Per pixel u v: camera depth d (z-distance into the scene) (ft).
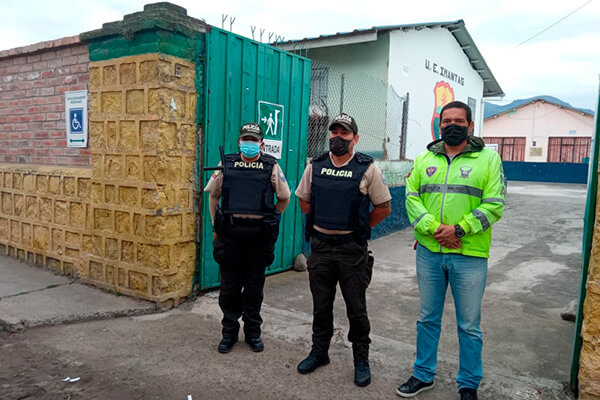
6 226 19.62
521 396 9.51
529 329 13.56
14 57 19.08
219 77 15.30
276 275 18.74
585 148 106.22
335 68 30.53
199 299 15.15
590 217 9.24
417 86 36.19
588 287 8.55
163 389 9.57
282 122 18.10
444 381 10.14
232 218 10.87
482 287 9.04
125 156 14.47
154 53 13.51
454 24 38.52
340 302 15.53
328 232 10.02
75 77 16.75
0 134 20.27
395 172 30.94
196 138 14.90
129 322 13.17
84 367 10.44
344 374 10.38
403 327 13.65
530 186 75.05
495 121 116.47
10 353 11.04
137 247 14.42
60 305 13.85
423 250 9.55
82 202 15.97
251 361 10.91
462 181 8.93
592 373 8.52
